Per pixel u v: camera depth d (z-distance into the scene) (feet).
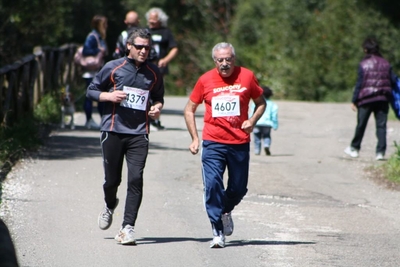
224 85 68.59
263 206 88.28
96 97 68.59
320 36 299.17
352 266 64.08
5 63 179.93
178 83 356.59
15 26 179.63
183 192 93.30
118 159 69.56
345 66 293.84
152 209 83.71
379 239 74.08
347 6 301.43
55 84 183.11
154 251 67.00
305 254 67.51
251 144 138.21
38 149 116.98
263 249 68.85
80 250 66.54
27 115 141.69
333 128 162.09
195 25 368.07
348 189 100.37
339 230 77.56
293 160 121.49
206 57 354.54
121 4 317.01
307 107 210.18
